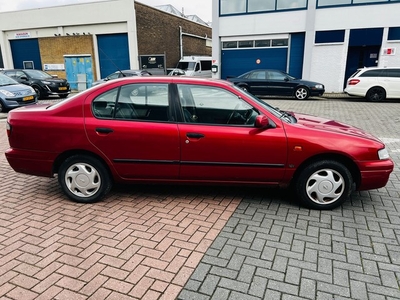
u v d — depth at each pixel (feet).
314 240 10.37
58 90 53.11
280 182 12.55
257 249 9.86
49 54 79.61
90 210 12.47
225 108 12.37
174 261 9.25
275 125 12.14
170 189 14.52
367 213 12.26
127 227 11.16
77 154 12.67
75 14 74.33
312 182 12.34
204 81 12.60
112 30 73.20
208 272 8.77
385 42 53.21
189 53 99.55
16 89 38.42
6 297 7.84
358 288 8.16
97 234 10.71
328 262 9.21
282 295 7.92
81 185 12.88
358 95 47.60
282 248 9.91
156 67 72.95
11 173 17.12
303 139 11.93
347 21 54.08
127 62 74.64
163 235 10.64
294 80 51.26
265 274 8.69
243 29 61.11
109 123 12.30
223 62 64.95
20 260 9.30
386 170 12.09
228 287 8.20
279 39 59.57
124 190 14.39
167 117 12.37
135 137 12.21
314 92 50.49
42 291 8.05
